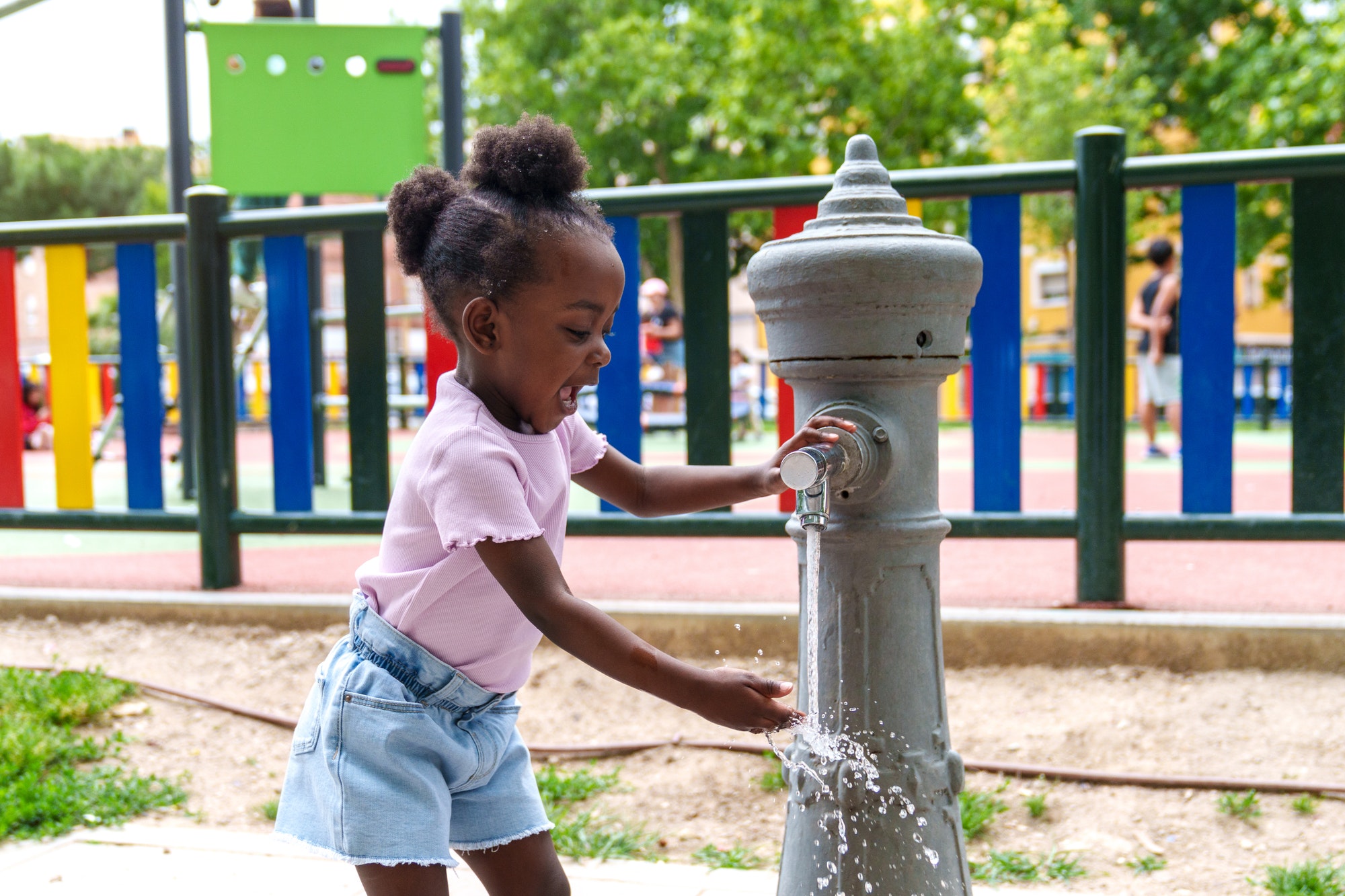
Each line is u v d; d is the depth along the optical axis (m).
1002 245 3.60
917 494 1.75
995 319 3.62
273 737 3.23
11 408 4.48
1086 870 2.42
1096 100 18.00
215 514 4.23
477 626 1.65
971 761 2.89
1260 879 2.35
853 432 1.65
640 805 2.80
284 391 4.25
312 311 7.28
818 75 19.75
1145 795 2.70
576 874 2.39
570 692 3.43
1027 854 2.50
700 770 2.96
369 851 1.60
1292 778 2.73
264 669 3.66
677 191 3.79
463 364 1.67
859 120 20.38
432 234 1.64
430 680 1.65
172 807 2.82
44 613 4.15
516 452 1.61
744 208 3.76
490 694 1.71
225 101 5.52
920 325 1.69
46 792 2.77
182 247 6.05
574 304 1.56
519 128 1.59
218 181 5.54
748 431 12.61
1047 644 3.38
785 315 1.73
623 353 3.93
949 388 16.31
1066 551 4.84
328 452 10.74
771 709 1.43
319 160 5.57
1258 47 20.27
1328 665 3.21
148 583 4.50
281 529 4.19
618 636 1.47
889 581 1.75
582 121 22.91
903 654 1.75
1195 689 3.17
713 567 4.64
